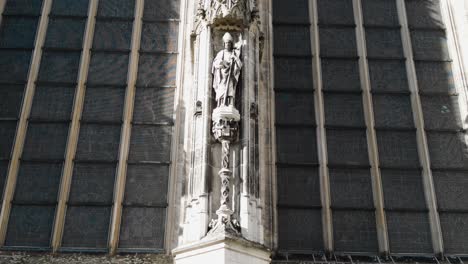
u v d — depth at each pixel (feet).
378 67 66.49
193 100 55.83
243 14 57.31
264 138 59.57
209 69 54.90
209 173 50.70
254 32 58.85
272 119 62.08
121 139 60.59
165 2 69.00
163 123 61.87
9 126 60.54
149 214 57.36
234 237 46.57
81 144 60.18
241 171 50.98
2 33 65.41
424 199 59.93
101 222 56.65
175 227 55.98
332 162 61.05
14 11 66.85
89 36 65.77
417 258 56.70
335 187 59.93
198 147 52.11
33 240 55.42
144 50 65.77
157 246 55.93
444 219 59.00
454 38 68.03
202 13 58.54
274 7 69.41
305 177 60.13
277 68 65.62
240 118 53.01
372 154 61.46
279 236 57.11
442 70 67.05
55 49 64.95
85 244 55.52
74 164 59.16
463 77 65.57
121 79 63.98
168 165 59.88
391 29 69.05
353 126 63.00
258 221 50.31
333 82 65.31
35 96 62.34
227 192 49.47
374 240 57.72
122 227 56.54
